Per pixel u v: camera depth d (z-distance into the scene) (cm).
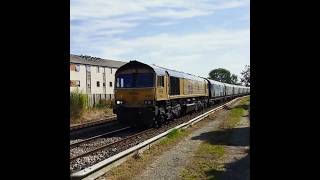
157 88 1959
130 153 1130
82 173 806
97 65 6569
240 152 1309
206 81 3806
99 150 1300
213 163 1112
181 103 2653
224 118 2762
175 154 1241
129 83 1962
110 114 3195
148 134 1745
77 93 2802
